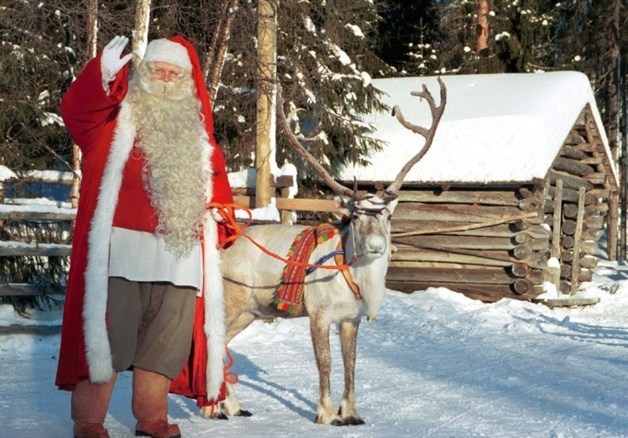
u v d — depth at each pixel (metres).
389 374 9.40
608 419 6.96
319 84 17.27
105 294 5.34
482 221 17.69
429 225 18.08
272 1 14.85
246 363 9.88
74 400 5.47
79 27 15.32
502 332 13.73
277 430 6.32
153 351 5.55
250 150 16.53
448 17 31.61
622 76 34.44
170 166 5.51
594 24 32.69
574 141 20.62
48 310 11.71
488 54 30.17
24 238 11.58
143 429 5.63
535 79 20.05
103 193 5.43
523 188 17.34
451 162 17.73
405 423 6.71
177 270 5.51
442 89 7.20
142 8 12.33
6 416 6.66
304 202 14.84
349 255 6.75
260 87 14.83
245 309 7.46
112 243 5.43
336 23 16.94
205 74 14.90
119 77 5.38
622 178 31.91
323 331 6.84
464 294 17.80
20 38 14.89
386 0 31.98
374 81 22.08
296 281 6.93
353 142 17.73
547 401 7.80
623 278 23.92
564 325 14.54
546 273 17.86
